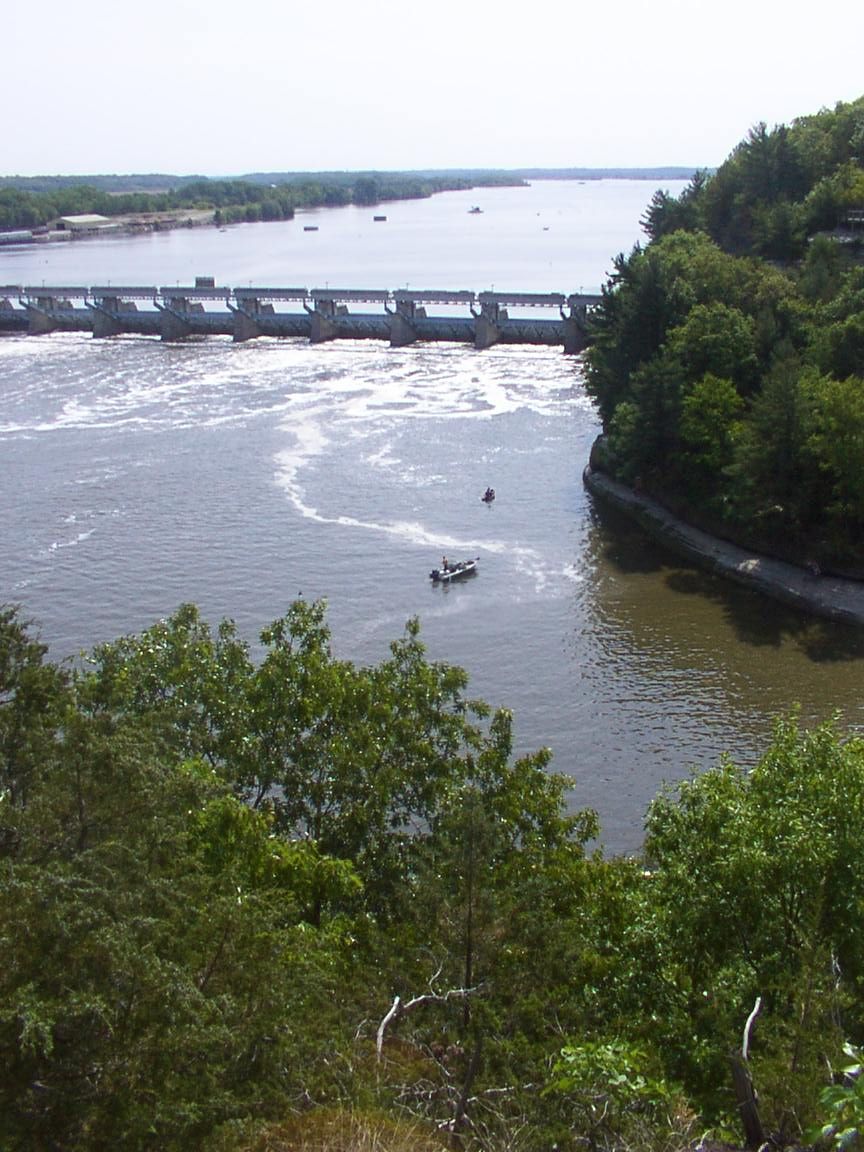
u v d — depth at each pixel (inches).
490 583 3599.9
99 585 3634.4
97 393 6441.9
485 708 1776.6
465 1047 994.1
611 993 1232.2
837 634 3193.9
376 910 1504.7
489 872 1211.9
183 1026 788.6
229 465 4923.7
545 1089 890.1
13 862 857.5
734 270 4820.4
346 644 3179.1
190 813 1263.5
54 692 1230.3
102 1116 751.1
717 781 1408.7
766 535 3663.9
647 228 7568.9
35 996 745.6
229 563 3799.2
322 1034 949.2
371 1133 796.6
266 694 1742.1
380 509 4325.8
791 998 1067.3
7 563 3828.7
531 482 4618.6
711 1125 933.2
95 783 920.3
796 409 3575.3
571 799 2445.9
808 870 1186.6
